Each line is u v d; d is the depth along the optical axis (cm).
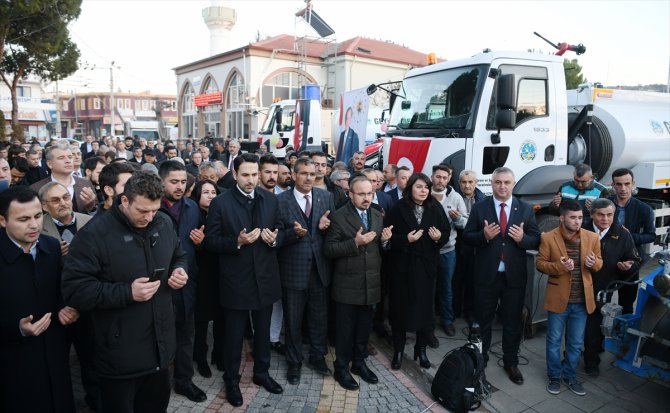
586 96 710
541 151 598
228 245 354
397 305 419
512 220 412
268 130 1598
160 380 286
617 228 417
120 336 261
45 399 279
